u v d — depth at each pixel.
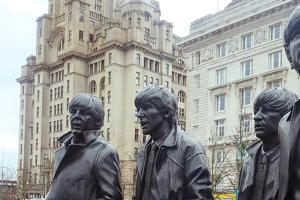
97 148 4.12
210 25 42.88
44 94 79.00
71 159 4.15
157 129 3.71
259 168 3.47
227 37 41.47
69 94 73.06
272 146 3.39
